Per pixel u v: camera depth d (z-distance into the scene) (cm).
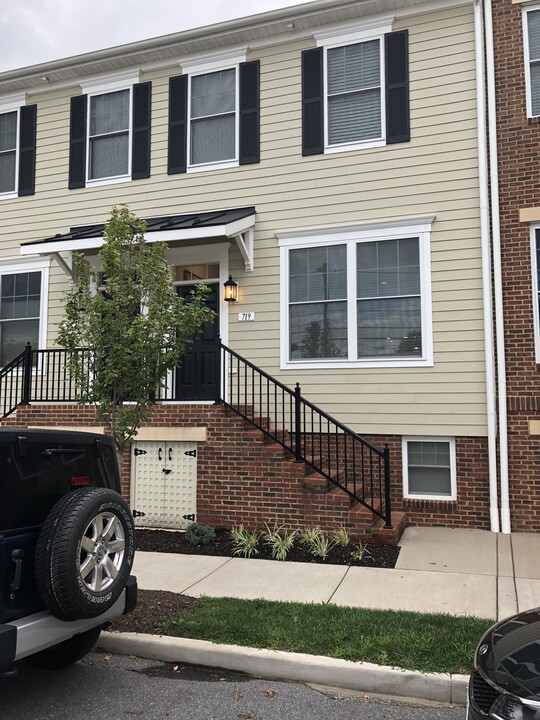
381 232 876
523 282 796
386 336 866
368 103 906
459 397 819
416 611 484
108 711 359
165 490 798
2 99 1128
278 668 404
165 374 595
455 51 859
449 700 368
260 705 367
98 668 422
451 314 831
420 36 879
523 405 781
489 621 453
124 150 1051
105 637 449
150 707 365
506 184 816
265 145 954
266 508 741
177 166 1002
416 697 374
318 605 496
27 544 339
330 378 884
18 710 360
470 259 829
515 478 780
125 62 1036
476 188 834
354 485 745
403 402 845
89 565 353
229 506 759
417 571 600
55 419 870
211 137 995
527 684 261
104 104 1070
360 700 373
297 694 381
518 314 795
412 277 859
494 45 840
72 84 1084
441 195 851
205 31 965
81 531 345
